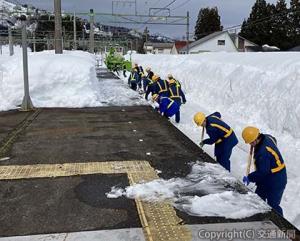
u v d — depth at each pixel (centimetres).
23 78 1231
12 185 520
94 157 656
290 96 933
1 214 431
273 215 423
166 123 966
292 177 651
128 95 1520
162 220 412
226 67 1450
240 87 1212
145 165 609
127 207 448
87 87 1319
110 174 564
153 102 1330
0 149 707
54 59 1362
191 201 461
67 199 472
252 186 607
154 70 2741
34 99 1252
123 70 3162
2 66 1295
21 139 786
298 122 855
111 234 385
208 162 626
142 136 819
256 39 6253
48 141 770
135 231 390
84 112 1127
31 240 374
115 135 827
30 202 463
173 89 1099
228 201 457
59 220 416
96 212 435
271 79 1086
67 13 3275
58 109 1183
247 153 793
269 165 486
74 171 579
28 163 621
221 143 633
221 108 1279
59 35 1819
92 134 836
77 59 1427
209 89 1472
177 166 603
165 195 480
